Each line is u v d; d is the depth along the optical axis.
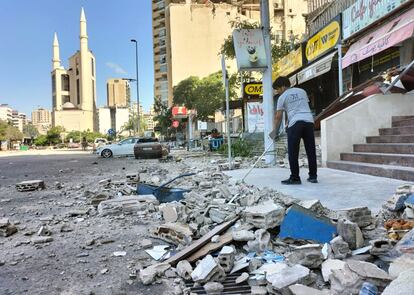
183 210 5.36
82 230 5.13
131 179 9.48
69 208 6.77
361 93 9.87
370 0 12.11
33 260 3.96
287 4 68.19
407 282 2.21
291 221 3.77
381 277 2.54
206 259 3.32
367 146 8.49
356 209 3.94
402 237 3.37
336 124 9.12
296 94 6.82
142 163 18.61
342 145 9.16
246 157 15.72
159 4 109.19
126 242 4.49
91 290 3.17
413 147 7.07
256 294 2.87
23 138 111.19
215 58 92.38
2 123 97.31
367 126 9.18
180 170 12.62
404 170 6.45
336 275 2.69
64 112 147.50
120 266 3.71
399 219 3.96
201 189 7.20
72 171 15.02
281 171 9.41
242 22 26.67
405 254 2.89
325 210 4.29
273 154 11.33
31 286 3.30
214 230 4.14
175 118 49.34
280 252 3.60
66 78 161.50
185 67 91.94
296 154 6.71
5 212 6.63
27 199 8.03
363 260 3.17
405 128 8.15
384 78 9.29
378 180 6.70
